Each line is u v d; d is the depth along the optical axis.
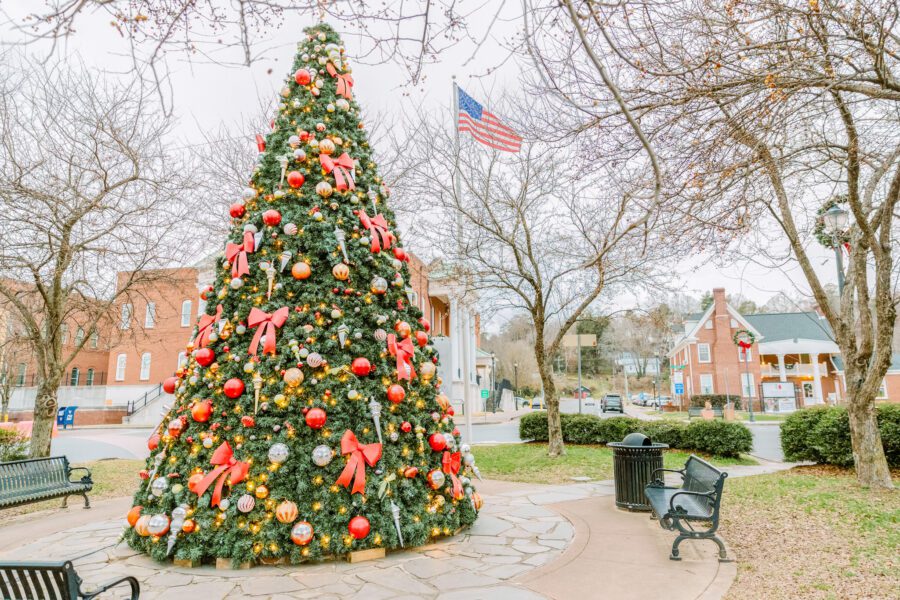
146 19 2.62
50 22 2.31
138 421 31.55
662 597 4.38
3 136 9.28
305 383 5.54
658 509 5.84
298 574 5.01
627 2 3.47
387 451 5.70
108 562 5.40
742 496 7.94
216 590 4.62
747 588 4.51
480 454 13.44
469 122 11.19
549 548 5.81
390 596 4.46
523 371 66.81
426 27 3.11
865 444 8.03
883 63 4.30
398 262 6.53
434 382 6.54
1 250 9.50
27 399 32.56
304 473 5.31
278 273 5.88
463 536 6.30
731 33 4.64
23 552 5.87
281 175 6.18
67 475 8.48
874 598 4.12
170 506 5.32
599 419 14.44
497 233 11.62
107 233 10.17
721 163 5.36
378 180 6.96
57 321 10.64
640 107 4.49
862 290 8.02
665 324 20.67
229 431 5.48
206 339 5.77
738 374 40.47
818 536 5.79
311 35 6.94
